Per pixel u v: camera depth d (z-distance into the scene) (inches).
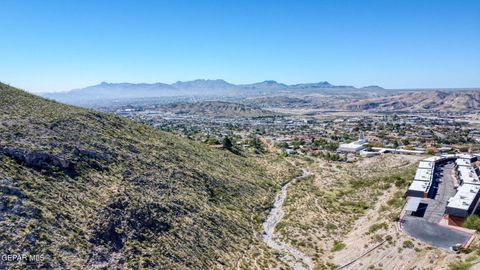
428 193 2283.5
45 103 2721.5
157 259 1449.3
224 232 1947.6
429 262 1492.4
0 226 1208.8
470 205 1877.5
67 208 1477.6
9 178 1457.9
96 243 1371.8
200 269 1523.1
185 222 1845.5
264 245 1946.4
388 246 1684.3
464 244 1571.1
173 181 2304.4
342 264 1678.2
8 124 1959.9
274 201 2790.4
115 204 1651.1
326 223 2247.8
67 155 1881.2
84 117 2674.7
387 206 2267.5
